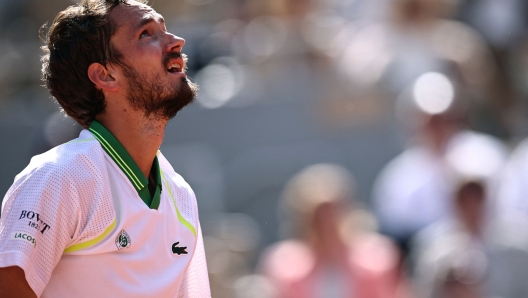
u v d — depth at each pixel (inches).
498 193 806.5
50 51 353.1
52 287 319.6
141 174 339.3
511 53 968.9
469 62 914.7
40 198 311.4
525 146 826.2
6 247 307.3
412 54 909.2
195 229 363.6
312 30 942.4
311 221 746.2
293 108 901.8
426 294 712.4
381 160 887.7
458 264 698.8
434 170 804.0
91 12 346.0
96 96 345.1
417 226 789.9
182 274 346.6
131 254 325.7
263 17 973.8
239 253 845.8
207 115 898.1
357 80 906.1
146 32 347.3
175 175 373.7
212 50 973.8
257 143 899.4
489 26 978.1
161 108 345.7
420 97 837.8
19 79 965.8
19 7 1016.2
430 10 940.0
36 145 777.6
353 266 738.2
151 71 341.7
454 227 735.1
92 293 319.6
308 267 740.0
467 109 885.2
